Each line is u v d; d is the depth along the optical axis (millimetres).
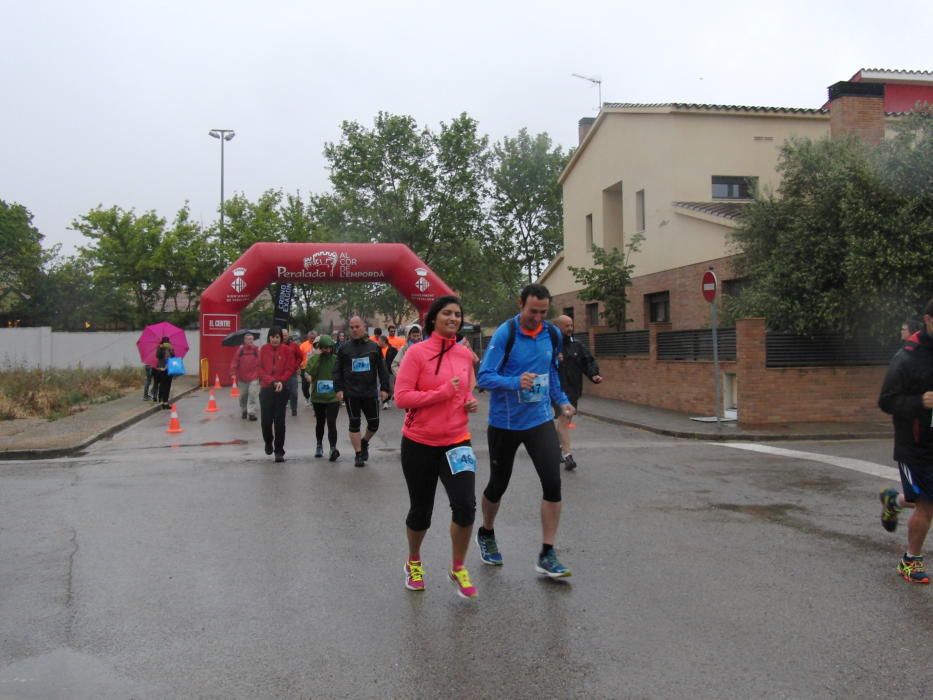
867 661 4156
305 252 26297
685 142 22297
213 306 26078
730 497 8266
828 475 9555
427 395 4996
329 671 4062
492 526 5879
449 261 41656
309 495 8508
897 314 13883
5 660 4230
